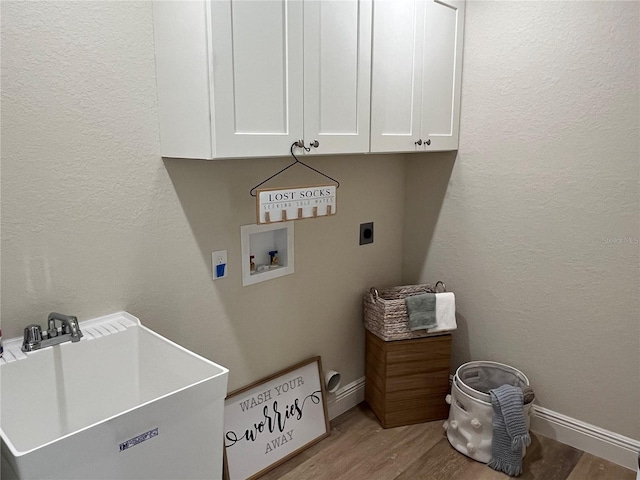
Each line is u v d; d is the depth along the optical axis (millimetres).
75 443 955
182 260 1782
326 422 2385
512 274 2385
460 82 2385
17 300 1394
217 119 1422
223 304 1949
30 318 1426
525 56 2186
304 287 2279
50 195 1422
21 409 1319
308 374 2338
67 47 1402
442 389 2500
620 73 1940
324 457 2213
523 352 2402
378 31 1898
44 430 1371
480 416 2143
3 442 958
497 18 2242
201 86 1421
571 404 2275
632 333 2057
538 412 2391
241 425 2041
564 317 2238
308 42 1638
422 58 2131
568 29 2049
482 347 2559
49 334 1398
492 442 2125
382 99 1974
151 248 1685
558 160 2154
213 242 1871
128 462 1062
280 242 2172
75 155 1459
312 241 2279
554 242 2219
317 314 2369
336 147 1798
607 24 1947
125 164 1575
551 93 2133
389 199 2684
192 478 1216
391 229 2736
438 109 2283
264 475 2080
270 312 2143
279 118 1592
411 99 2117
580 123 2070
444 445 2305
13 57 1306
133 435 1060
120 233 1595
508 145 2301
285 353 2242
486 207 2430
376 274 2686
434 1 2137
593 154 2053
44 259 1433
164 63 1560
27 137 1357
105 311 1593
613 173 2012
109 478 1032
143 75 1583
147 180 1640
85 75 1449
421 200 2709
